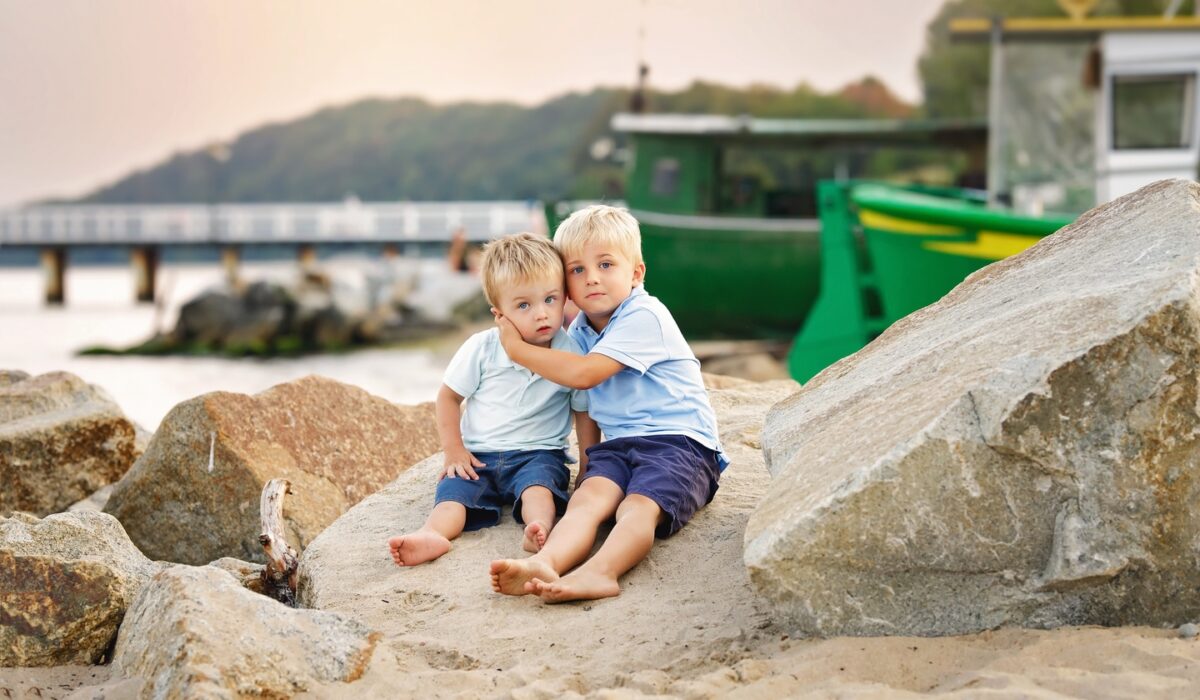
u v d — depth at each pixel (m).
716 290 15.85
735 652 3.04
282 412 5.06
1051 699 2.52
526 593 3.44
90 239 40.34
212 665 2.84
